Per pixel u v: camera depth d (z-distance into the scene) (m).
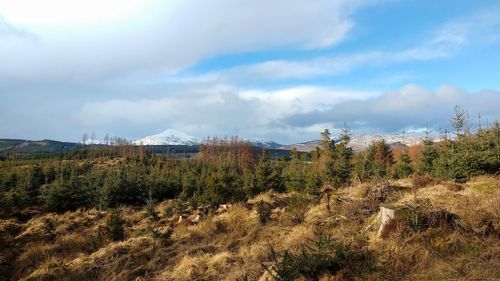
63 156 63.97
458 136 20.75
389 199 10.55
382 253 6.99
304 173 25.88
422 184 12.77
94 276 10.95
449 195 10.11
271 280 6.88
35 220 20.11
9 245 15.57
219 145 81.69
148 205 20.73
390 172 22.97
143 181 28.50
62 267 11.82
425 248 6.76
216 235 12.66
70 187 24.83
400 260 6.59
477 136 19.56
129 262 11.20
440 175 14.23
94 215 21.42
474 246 6.66
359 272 6.52
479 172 13.19
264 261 8.57
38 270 12.05
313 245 8.21
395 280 6.11
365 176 21.42
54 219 19.88
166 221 18.47
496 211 7.81
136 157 56.09
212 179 19.34
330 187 18.48
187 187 27.86
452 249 6.65
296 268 6.55
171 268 10.20
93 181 30.08
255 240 10.87
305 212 12.24
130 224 19.50
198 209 18.66
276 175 25.88
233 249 10.66
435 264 6.26
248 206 16.81
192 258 10.26
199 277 8.97
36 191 25.78
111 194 24.69
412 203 8.80
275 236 10.51
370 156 32.22
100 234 15.98
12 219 20.23
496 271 5.71
